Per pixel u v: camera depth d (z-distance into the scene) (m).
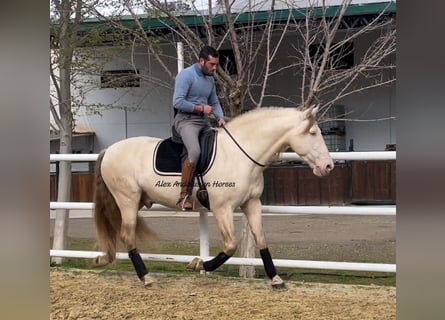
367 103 14.08
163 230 10.61
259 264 6.00
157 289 5.76
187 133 5.39
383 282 6.21
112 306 5.17
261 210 5.69
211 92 5.63
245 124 5.44
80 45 7.75
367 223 11.35
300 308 5.01
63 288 5.82
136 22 7.18
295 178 13.64
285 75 12.99
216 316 4.82
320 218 12.20
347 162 13.44
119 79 8.42
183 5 7.50
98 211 6.11
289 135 5.31
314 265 5.80
